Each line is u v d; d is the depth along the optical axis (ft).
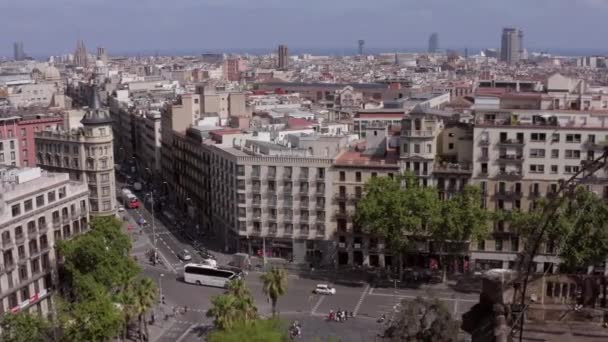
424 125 579.89
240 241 652.07
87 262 478.18
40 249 499.51
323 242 622.54
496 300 127.85
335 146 633.20
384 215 543.39
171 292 560.20
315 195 615.98
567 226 396.98
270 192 627.87
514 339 121.39
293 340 426.92
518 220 532.32
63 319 401.08
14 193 476.13
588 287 130.11
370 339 448.24
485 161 571.28
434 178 586.45
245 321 376.89
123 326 438.40
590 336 120.57
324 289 544.62
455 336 282.36
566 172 552.82
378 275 588.09
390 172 595.47
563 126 549.95
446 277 574.15
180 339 463.83
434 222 538.47
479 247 579.07
